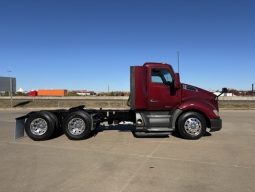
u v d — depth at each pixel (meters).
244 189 7.20
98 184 7.56
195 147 11.80
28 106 48.06
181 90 13.91
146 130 13.78
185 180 7.84
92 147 11.91
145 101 13.88
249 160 9.79
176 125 13.75
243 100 56.62
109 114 14.71
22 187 7.39
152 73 13.88
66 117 13.70
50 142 13.13
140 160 9.81
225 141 13.11
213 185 7.47
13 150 11.51
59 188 7.30
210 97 14.12
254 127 17.98
